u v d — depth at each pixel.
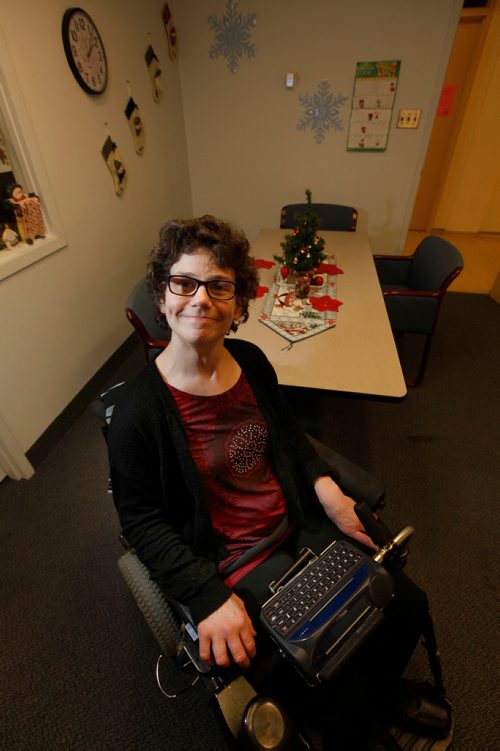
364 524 0.83
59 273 1.87
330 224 2.78
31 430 1.77
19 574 1.42
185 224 0.72
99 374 2.29
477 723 1.06
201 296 0.70
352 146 2.96
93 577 1.40
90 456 1.88
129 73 2.29
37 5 1.56
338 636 0.66
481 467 1.80
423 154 2.90
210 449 0.81
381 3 2.42
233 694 0.68
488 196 4.29
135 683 1.14
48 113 1.69
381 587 0.72
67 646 1.22
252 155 3.16
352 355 1.32
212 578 0.75
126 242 2.48
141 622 1.27
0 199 1.60
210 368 0.79
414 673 1.15
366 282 1.86
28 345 1.71
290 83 2.76
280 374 1.23
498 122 3.87
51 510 1.63
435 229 4.66
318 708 0.78
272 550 0.90
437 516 1.58
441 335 2.77
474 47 3.64
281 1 2.50
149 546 0.77
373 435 1.98
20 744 1.04
